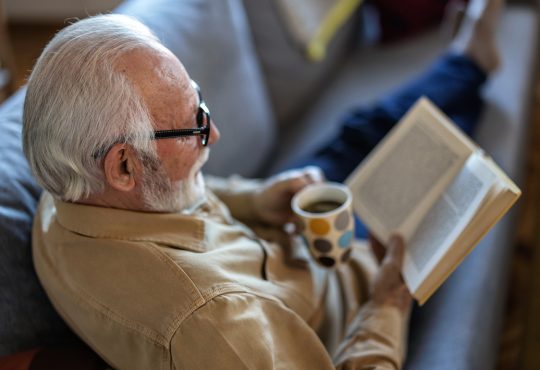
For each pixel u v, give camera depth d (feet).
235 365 2.47
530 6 7.63
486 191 2.80
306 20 6.38
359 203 3.73
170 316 2.54
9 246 2.96
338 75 7.11
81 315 2.79
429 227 3.15
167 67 2.70
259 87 5.75
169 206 2.95
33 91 2.60
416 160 3.53
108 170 2.65
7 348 2.91
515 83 6.23
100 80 2.54
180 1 4.87
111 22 2.73
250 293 2.72
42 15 11.35
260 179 5.62
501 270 4.39
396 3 7.24
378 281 3.33
